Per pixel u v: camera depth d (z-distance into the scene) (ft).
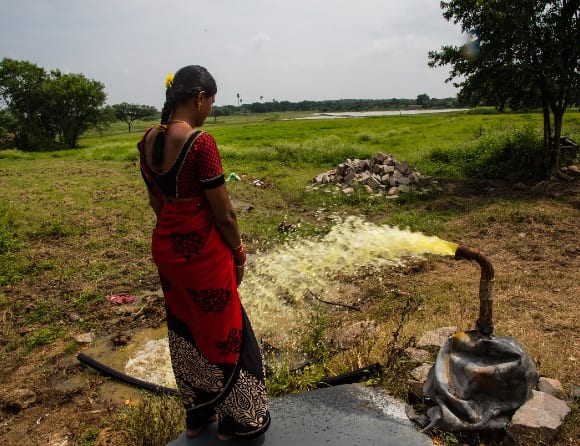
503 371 8.87
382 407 9.71
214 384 7.82
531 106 38.27
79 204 36.81
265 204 36.01
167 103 7.27
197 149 6.90
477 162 43.98
